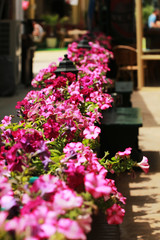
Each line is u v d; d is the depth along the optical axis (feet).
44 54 71.87
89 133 10.25
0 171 7.25
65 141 10.57
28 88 38.93
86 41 27.27
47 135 9.81
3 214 5.89
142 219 12.20
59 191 6.41
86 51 26.13
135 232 11.33
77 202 6.02
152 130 23.88
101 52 28.32
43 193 6.23
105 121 17.21
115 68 40.75
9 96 34.37
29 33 40.60
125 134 17.12
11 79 34.40
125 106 25.73
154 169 16.76
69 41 90.79
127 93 25.71
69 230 5.55
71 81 15.01
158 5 65.92
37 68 50.90
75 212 5.98
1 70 34.04
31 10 88.74
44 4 104.47
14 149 7.70
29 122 11.10
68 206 5.96
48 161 7.82
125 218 12.27
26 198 6.32
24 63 39.58
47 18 91.97
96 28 49.06
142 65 40.47
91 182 6.36
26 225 5.39
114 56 40.52
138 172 16.46
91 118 11.78
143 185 15.05
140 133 23.18
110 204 8.80
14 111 25.88
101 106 13.32
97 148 13.52
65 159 8.03
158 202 13.50
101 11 44.78
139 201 13.58
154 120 26.63
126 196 14.03
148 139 21.70
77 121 10.42
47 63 56.39
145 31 45.52
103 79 17.49
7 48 36.45
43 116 11.05
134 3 42.22
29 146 8.09
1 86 34.22
